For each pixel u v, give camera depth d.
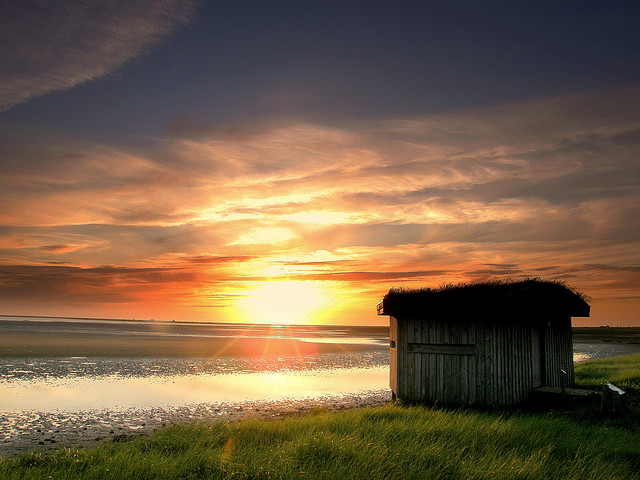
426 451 9.05
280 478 7.73
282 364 35.00
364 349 55.56
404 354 16.38
